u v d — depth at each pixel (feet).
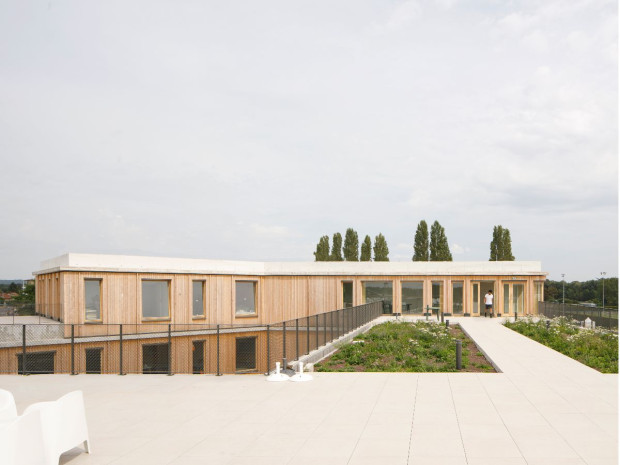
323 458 24.31
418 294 114.52
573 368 47.67
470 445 25.73
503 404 34.01
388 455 24.52
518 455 24.12
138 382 45.44
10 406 24.70
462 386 39.93
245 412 33.19
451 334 80.94
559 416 30.89
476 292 114.52
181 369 90.27
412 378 43.50
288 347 53.52
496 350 59.67
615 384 40.37
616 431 27.78
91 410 34.91
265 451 25.52
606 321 79.25
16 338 68.28
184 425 30.58
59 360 71.46
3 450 20.39
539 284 116.06
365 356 59.16
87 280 84.38
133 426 30.66
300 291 113.80
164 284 94.48
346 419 30.94
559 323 92.07
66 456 25.57
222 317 102.63
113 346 78.02
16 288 170.91
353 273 113.19
